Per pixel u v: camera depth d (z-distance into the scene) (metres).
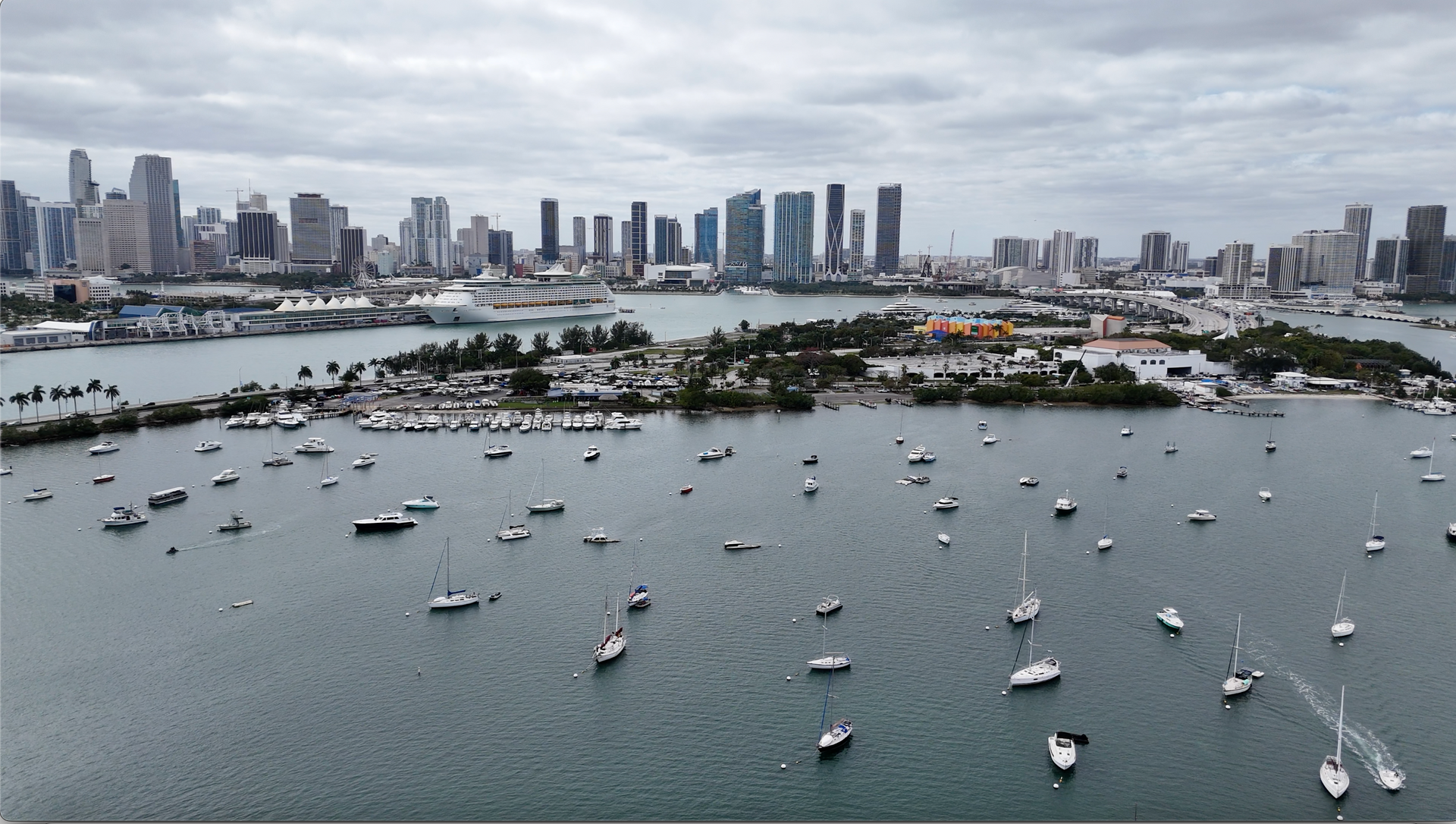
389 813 149.50
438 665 192.25
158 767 160.38
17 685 185.00
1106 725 172.50
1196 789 155.88
